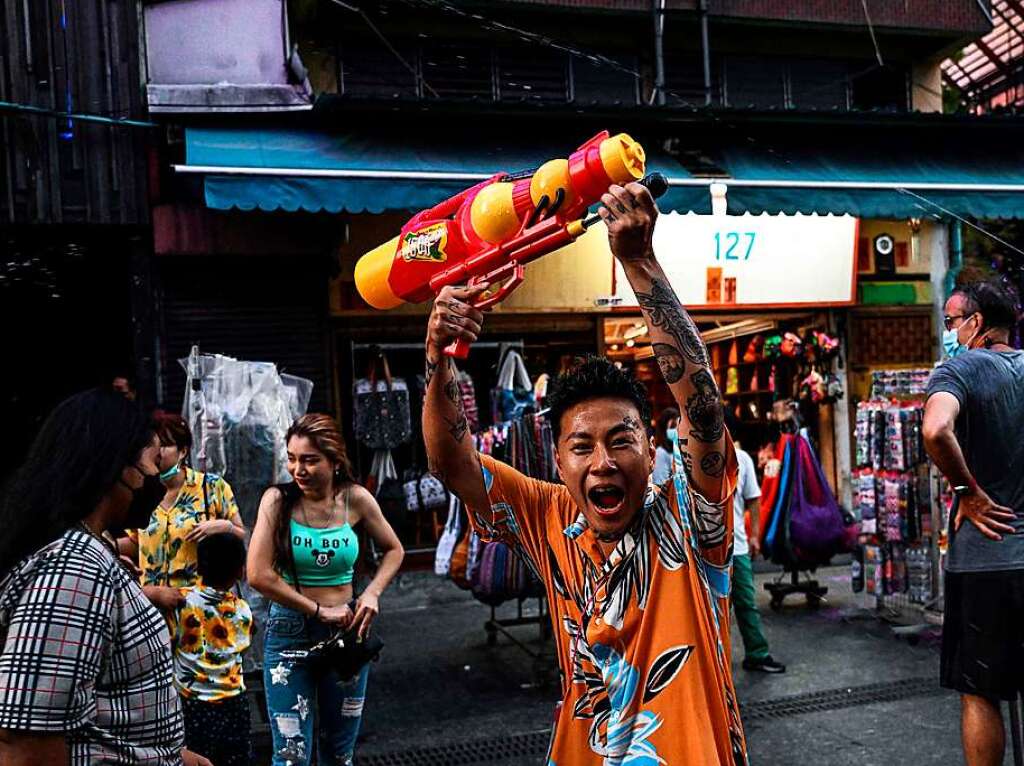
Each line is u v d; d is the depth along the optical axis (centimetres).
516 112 622
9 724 152
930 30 858
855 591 682
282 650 332
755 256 834
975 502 308
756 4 814
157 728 172
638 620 162
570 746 173
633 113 641
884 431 632
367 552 743
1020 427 313
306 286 670
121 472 176
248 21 642
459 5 743
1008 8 982
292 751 325
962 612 315
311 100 636
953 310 344
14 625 158
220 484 388
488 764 430
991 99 1140
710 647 160
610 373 166
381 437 750
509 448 528
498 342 808
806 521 667
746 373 1001
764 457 901
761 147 705
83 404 179
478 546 546
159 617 178
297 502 346
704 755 151
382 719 493
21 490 171
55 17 619
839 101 880
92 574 164
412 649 629
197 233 639
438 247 169
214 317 653
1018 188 689
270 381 535
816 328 890
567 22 796
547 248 157
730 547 166
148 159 636
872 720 468
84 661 159
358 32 749
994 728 307
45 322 661
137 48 632
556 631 181
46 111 588
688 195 616
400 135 634
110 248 661
